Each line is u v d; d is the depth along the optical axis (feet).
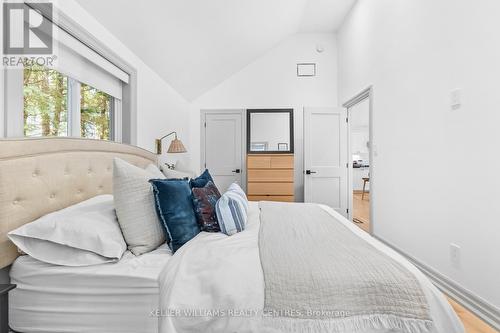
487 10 5.03
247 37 11.87
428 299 2.83
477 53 5.27
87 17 5.44
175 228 4.07
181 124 13.12
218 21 9.10
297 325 2.66
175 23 7.61
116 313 3.14
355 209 17.30
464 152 5.62
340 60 14.44
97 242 3.47
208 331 2.72
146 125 8.52
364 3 11.02
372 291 2.84
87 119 6.22
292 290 2.82
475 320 4.95
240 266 3.18
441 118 6.33
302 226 5.04
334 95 15.03
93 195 5.16
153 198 4.23
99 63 5.92
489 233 5.04
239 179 14.79
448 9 6.06
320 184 14.01
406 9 7.80
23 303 3.28
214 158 14.88
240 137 14.82
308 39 15.07
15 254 3.49
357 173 26.91
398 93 8.29
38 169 3.86
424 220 7.02
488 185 5.06
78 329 3.17
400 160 8.21
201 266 3.25
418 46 7.23
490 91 4.99
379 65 9.61
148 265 3.45
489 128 5.02
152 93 9.04
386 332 2.71
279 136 14.39
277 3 10.55
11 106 3.71
